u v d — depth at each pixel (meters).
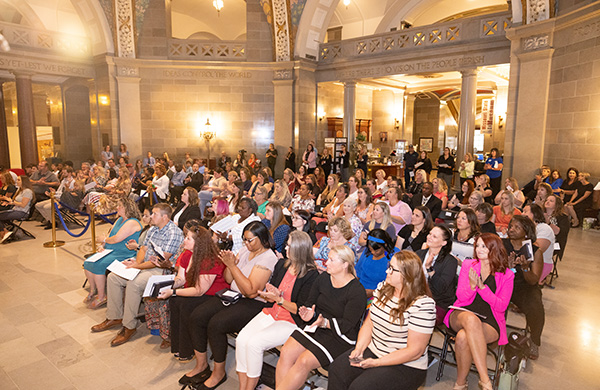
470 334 3.10
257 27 16.72
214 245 3.86
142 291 4.28
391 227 5.04
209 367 3.68
